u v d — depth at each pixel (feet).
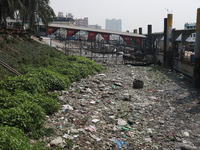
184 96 55.01
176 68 99.30
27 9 106.63
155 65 124.47
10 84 42.86
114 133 31.86
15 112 29.12
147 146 28.43
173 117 39.96
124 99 50.31
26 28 137.49
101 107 43.75
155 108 44.96
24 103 32.68
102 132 31.76
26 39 109.60
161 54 124.67
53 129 30.73
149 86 66.69
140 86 63.00
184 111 43.32
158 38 141.59
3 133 23.03
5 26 95.86
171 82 73.67
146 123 36.58
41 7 120.37
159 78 81.05
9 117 28.22
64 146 26.37
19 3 89.40
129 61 130.41
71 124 33.53
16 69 60.39
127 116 39.47
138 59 130.72
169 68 107.24
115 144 28.37
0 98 33.73
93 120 35.70
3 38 85.05
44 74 54.24
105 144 28.22
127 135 31.35
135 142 29.43
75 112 39.24
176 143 29.58
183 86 67.31
